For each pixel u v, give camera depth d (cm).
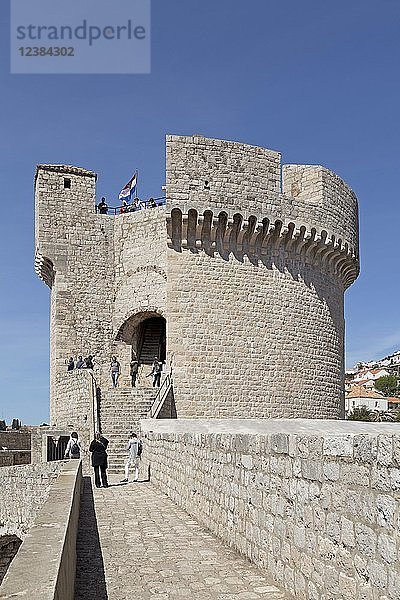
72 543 861
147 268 4206
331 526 710
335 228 4128
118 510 1706
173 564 1057
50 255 4284
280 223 3872
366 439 629
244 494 1074
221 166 3759
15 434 4678
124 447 3247
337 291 4419
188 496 1606
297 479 820
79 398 3703
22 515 2806
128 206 4569
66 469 1742
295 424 3669
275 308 3912
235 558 1087
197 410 3656
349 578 664
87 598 877
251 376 3800
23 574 504
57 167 4353
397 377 16888
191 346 3706
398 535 565
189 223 3731
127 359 4266
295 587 823
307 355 4034
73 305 4266
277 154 3897
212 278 3775
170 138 3716
